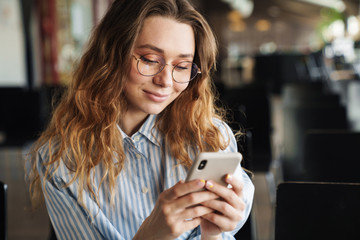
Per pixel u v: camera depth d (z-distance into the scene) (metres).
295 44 34.31
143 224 1.01
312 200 1.16
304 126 3.03
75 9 8.13
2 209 1.26
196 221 1.00
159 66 1.09
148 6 1.07
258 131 3.28
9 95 3.78
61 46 7.58
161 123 1.24
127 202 1.17
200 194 0.95
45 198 1.19
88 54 1.21
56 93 1.65
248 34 34.16
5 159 4.80
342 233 1.14
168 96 1.12
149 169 1.20
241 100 3.28
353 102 4.62
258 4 31.27
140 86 1.11
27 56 6.93
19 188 3.99
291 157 2.95
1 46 6.18
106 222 1.13
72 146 1.16
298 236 1.16
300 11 31.52
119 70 1.12
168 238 0.97
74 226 1.14
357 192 1.14
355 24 10.51
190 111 1.24
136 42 1.08
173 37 1.08
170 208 0.95
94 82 1.15
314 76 9.65
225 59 14.84
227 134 1.30
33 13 6.97
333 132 1.87
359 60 8.09
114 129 1.17
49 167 1.17
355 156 1.86
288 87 4.60
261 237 2.90
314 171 1.88
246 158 1.98
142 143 1.21
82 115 1.18
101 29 1.16
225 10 30.44
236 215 0.98
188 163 1.22
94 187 1.17
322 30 12.08
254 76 11.41
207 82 1.25
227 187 1.00
